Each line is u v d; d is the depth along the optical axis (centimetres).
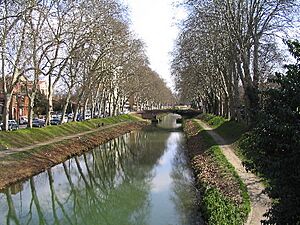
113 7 4219
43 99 8069
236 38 3303
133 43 6216
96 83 5994
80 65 4866
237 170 2112
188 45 4431
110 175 2948
